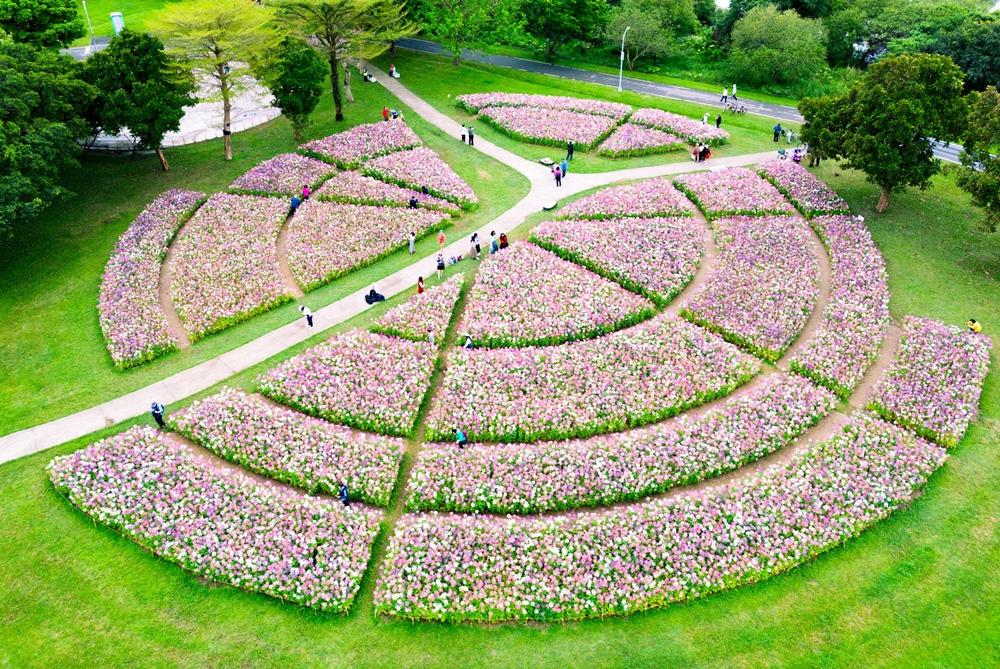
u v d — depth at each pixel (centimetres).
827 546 2803
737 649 2497
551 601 2597
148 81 5150
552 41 8669
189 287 4247
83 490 3022
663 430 3250
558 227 4794
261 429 3269
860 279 4316
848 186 5538
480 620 2580
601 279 4275
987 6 9312
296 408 3447
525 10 8425
